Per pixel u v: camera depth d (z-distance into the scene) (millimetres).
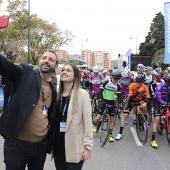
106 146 5766
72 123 2611
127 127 7770
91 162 4641
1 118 2283
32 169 2543
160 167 4504
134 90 6492
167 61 11539
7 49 25922
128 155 5137
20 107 2227
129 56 22266
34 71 2404
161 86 5992
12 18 32375
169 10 11344
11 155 2309
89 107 2688
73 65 2744
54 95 2572
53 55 2477
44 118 2406
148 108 8211
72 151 2604
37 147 2393
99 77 9953
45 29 34062
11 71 2184
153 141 5848
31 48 33438
